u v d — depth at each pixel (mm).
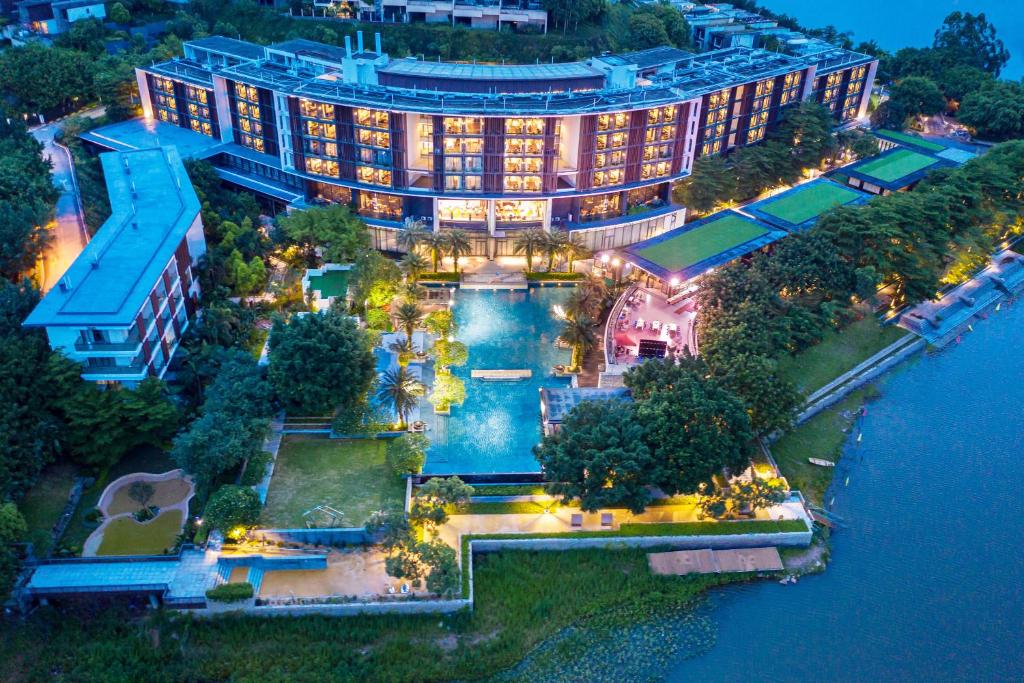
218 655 84438
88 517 96125
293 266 145000
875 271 141500
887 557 102375
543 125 145125
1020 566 101938
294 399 109250
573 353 129250
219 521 90312
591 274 150875
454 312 141875
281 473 104625
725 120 177750
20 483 93250
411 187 152750
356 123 148000
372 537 95562
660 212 163500
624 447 97688
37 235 134000
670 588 95188
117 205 132625
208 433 96375
